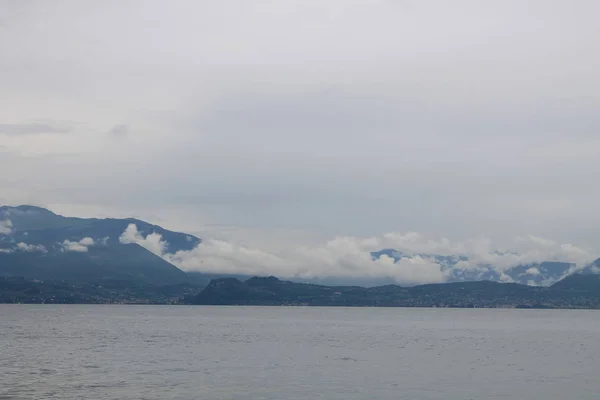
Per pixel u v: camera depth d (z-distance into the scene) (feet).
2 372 340.80
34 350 479.00
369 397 272.92
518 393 284.61
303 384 305.12
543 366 388.98
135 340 602.03
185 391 281.33
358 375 338.95
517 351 504.43
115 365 377.50
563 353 486.38
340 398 269.85
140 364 384.47
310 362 402.31
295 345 554.05
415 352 487.20
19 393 271.69
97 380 312.09
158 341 590.96
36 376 325.42
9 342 559.38
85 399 258.98
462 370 365.20
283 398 268.41
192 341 595.06
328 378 326.24
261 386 297.74
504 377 335.88
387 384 307.99
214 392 279.69
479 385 306.96
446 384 309.42
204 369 359.46
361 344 573.74
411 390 290.76
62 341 578.66
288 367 373.40
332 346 545.03
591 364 401.90
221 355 448.65
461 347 545.85
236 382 308.81
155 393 275.39
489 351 502.79
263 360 412.98
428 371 359.25
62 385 294.87
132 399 260.42
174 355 446.19
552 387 301.63
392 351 495.82
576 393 285.02
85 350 482.69
